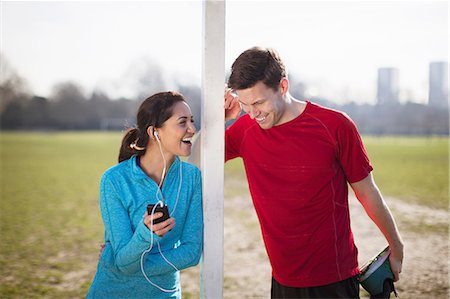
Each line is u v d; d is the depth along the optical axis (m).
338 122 2.05
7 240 6.10
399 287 4.18
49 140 33.50
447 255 5.28
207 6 1.81
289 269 2.14
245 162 2.24
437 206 8.74
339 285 2.11
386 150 24.00
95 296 1.98
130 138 2.08
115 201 1.95
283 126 2.10
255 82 1.98
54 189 11.30
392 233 2.17
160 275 1.99
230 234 6.53
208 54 1.83
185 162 2.09
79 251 5.59
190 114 2.02
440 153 22.25
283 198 2.11
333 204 2.09
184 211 2.02
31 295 4.07
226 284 4.44
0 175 14.12
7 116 44.91
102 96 47.41
